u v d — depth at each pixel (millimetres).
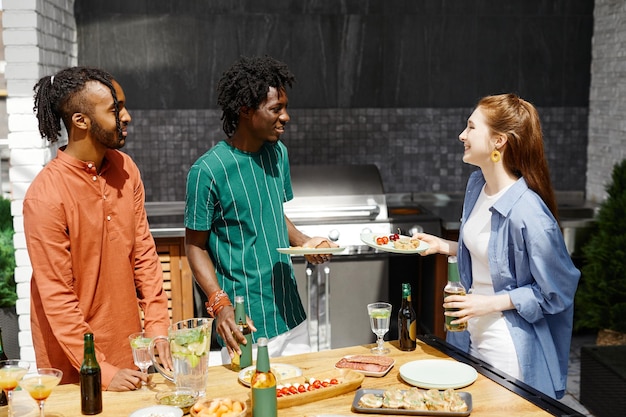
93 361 1990
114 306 2418
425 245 2662
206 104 4977
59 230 2262
